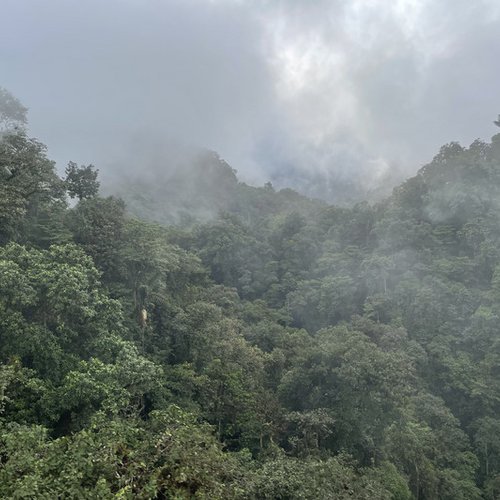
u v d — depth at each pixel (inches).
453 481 1273.4
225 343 1382.9
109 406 725.9
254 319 2234.3
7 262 845.2
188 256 2060.8
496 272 1973.4
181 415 560.4
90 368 807.1
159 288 1503.4
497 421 1536.7
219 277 2903.5
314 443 1043.9
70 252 1038.4
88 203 1441.9
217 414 1169.4
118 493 369.4
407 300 2069.4
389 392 1065.5
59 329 877.2
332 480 732.7
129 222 1525.6
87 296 919.0
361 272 2391.7
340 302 2316.7
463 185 2549.2
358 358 1099.3
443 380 1740.9
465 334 1856.5
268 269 2888.8
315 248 2938.0
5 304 816.9
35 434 481.4
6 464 404.8
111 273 1362.0
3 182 1143.0
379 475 1005.8
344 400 1093.1
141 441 495.5
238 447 1171.3
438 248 2417.6
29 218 1282.0
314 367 1166.3
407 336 1875.0
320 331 1833.2
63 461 422.0
